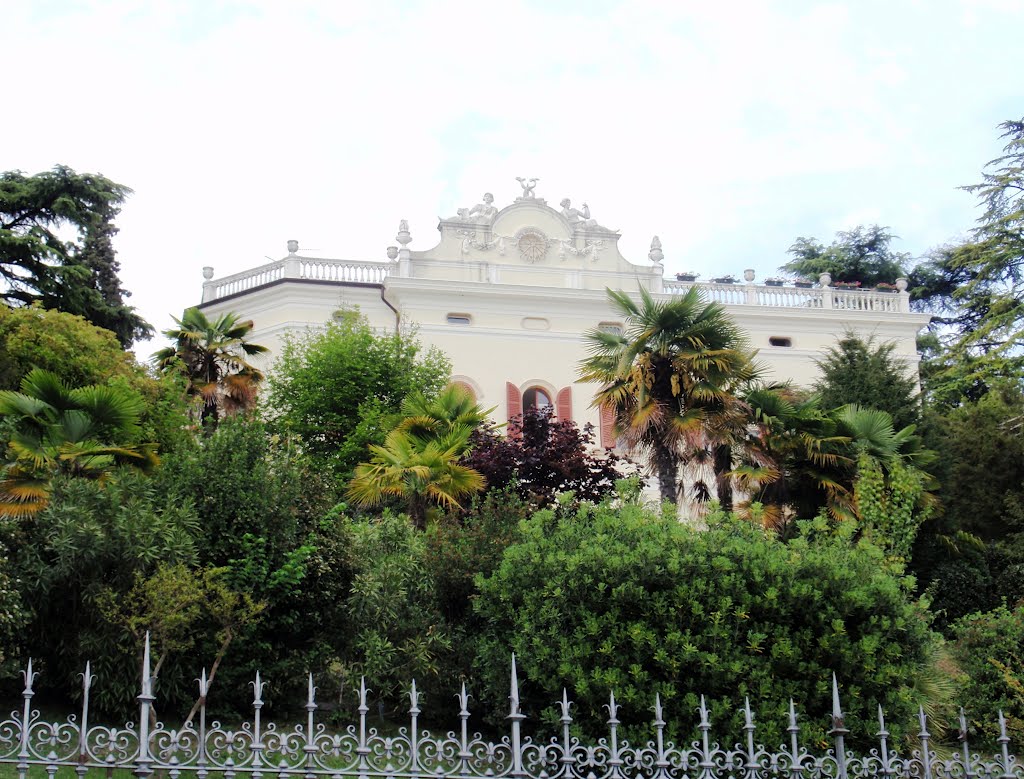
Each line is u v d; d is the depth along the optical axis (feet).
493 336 116.26
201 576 44.42
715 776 30.30
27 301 96.48
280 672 45.60
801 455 76.79
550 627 40.11
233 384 95.35
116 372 78.74
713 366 70.95
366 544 50.96
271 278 116.16
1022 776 31.91
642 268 122.52
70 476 48.47
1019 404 100.63
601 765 29.66
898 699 40.81
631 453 73.41
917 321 126.72
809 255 181.27
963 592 78.64
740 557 41.32
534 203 121.60
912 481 67.77
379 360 97.81
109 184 102.94
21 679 42.78
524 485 73.97
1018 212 104.83
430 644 45.98
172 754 27.68
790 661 39.91
